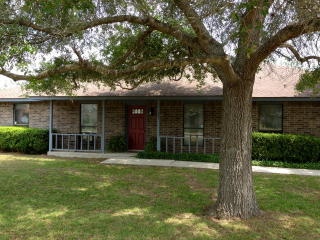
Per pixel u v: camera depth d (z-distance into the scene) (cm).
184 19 600
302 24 416
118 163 1038
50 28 582
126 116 1348
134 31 813
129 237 408
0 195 619
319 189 685
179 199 599
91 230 432
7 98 1416
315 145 998
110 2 641
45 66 838
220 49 491
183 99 1138
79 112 1391
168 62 472
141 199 597
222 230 435
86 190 665
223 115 513
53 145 1391
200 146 1241
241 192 491
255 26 452
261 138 1058
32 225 451
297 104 1125
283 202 577
